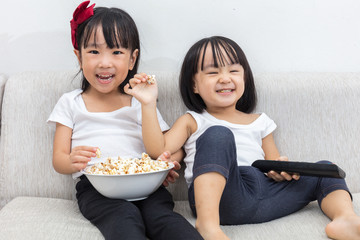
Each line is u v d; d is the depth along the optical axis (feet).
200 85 4.25
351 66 5.09
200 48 4.26
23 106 4.32
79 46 4.05
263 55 5.01
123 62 4.02
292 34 5.01
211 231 2.98
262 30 4.98
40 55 4.85
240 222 3.47
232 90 4.23
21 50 4.84
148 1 4.83
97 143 4.00
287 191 3.60
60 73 4.51
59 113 4.09
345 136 4.50
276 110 4.54
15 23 4.81
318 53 5.05
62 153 3.95
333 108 4.53
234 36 4.96
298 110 4.54
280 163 3.55
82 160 3.54
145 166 3.36
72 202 4.01
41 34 4.83
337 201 3.33
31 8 4.80
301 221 3.39
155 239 3.05
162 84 4.50
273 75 4.66
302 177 3.67
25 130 4.29
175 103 4.50
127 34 4.02
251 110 4.55
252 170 3.65
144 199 3.49
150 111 3.93
